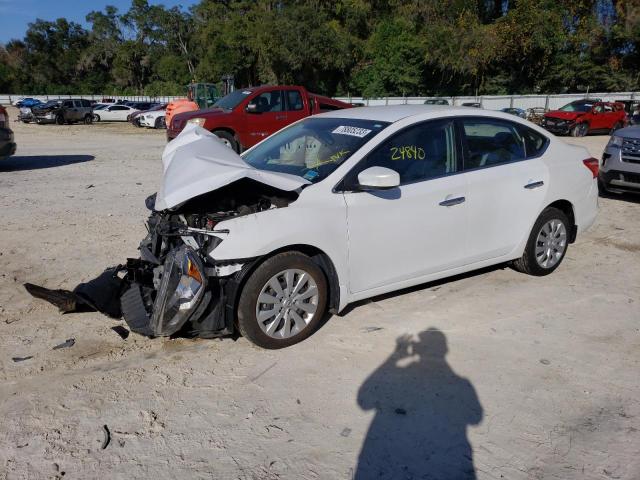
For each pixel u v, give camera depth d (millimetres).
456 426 3209
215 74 49906
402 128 4527
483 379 3695
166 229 4160
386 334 4312
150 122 30484
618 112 26766
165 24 66312
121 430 3162
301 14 44750
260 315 3900
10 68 76562
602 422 3254
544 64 44062
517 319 4594
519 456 2965
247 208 3965
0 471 2830
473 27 44031
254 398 3473
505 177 5000
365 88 47656
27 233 6910
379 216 4281
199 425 3209
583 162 5734
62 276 5480
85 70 81812
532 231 5332
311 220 3959
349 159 4262
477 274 5621
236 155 4199
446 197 4613
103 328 4410
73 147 18297
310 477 2807
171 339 4238
